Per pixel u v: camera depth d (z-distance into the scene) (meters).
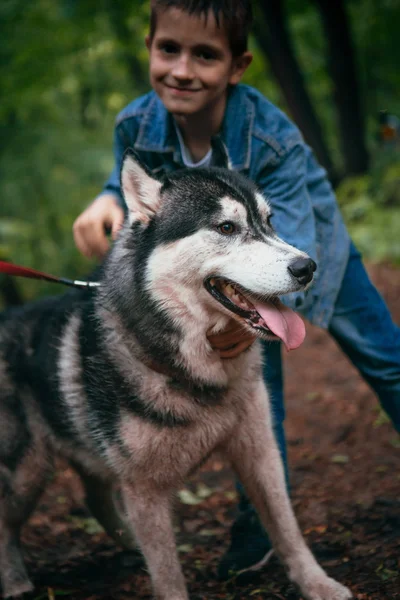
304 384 6.22
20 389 3.21
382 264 8.93
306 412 5.52
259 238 2.67
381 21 12.30
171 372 2.68
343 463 4.45
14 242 11.43
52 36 10.88
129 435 2.72
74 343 2.99
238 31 3.02
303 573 2.79
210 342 2.73
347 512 3.65
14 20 10.70
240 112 3.16
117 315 2.80
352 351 3.30
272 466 2.89
